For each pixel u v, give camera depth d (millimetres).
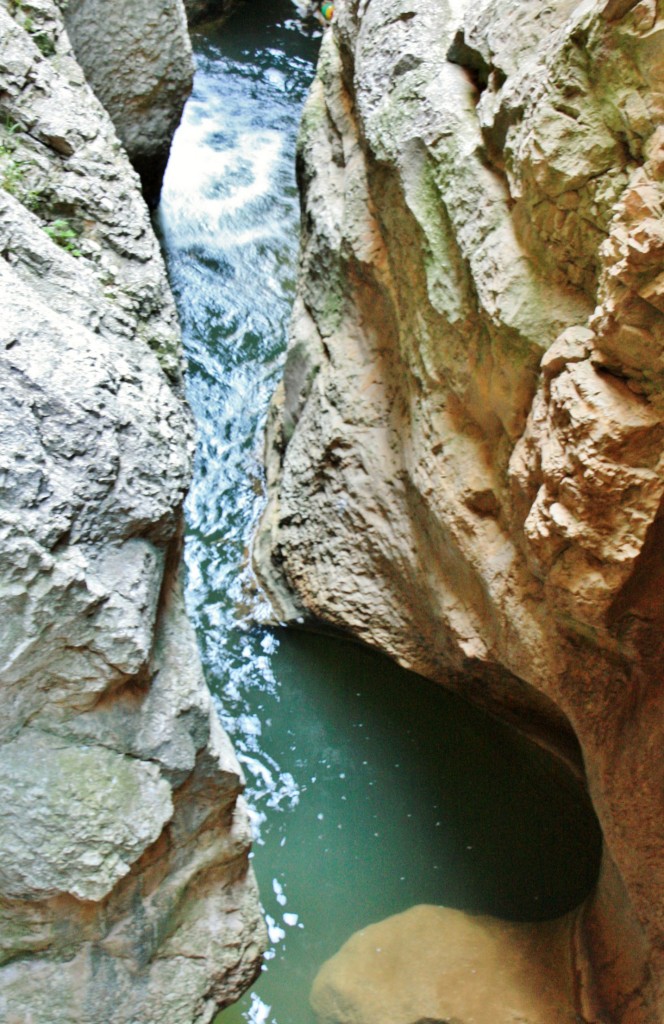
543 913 4941
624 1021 3912
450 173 4512
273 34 11977
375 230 5480
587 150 3588
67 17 6641
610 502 3352
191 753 3201
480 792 5406
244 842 3471
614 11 3406
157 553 3225
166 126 7680
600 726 3984
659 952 3752
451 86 4773
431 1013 4273
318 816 5309
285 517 6062
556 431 3566
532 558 3814
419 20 5293
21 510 2898
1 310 3180
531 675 4273
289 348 6398
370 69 5500
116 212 4176
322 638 5988
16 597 2844
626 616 3604
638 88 3420
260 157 9938
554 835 5246
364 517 5527
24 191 3994
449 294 4473
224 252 8742
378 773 5469
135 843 3008
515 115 4035
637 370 3301
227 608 6145
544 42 4043
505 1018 4234
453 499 4539
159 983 3244
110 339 3611
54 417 3059
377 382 5590
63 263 3646
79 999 3104
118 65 7117
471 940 4617
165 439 3344
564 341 3611
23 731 2988
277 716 5688
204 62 11305
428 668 5492
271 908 4930
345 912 4949
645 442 3293
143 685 3191
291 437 6406
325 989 4496
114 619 3006
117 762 3070
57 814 2938
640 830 3787
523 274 3961
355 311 5801
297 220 9266
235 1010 4512
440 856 5176
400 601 5480
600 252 3336
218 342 7938
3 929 3008
